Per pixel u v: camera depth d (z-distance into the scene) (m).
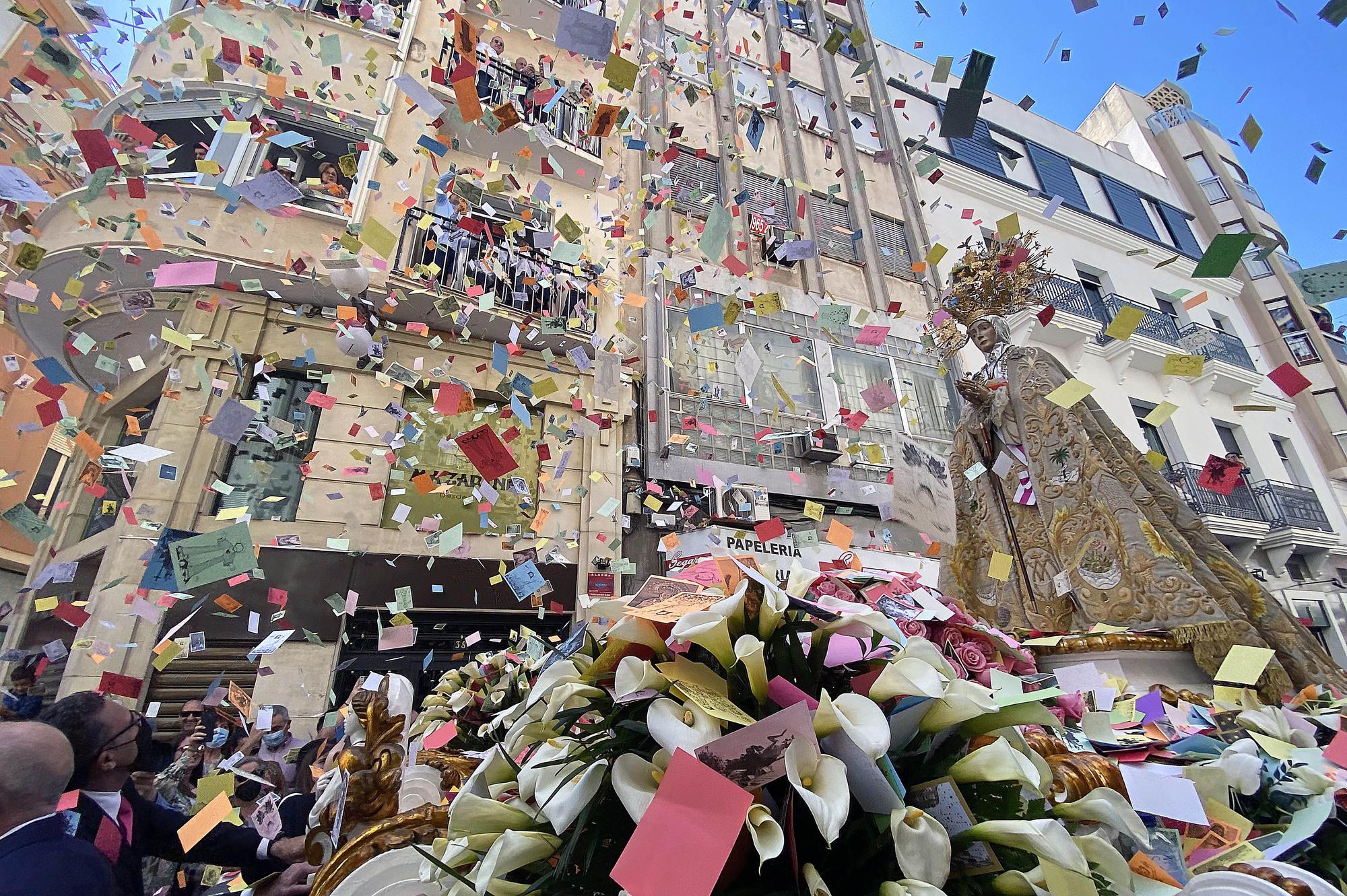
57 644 4.31
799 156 9.77
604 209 8.02
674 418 7.42
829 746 0.67
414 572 5.74
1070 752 1.03
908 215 10.26
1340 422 12.33
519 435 6.76
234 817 1.81
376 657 5.41
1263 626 1.63
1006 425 2.35
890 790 0.62
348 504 5.77
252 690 4.81
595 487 6.76
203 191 5.58
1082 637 1.60
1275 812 1.04
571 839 0.66
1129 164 13.79
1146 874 0.84
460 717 1.57
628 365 7.42
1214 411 11.18
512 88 7.56
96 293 5.70
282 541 5.02
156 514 4.99
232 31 3.47
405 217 6.46
